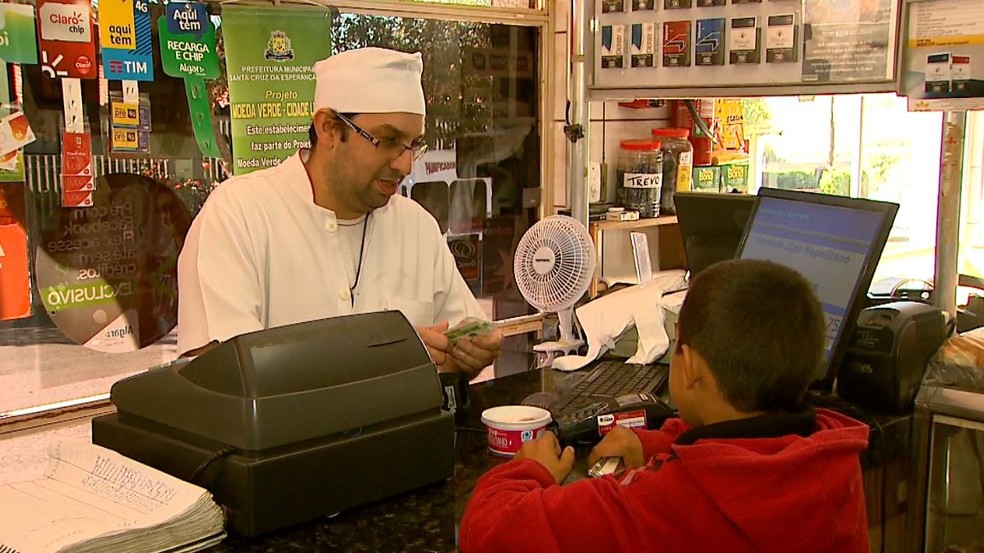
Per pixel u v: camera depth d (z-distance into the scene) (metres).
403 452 1.32
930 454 1.73
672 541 1.07
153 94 2.46
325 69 1.86
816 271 1.79
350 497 1.26
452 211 3.24
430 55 3.09
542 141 3.46
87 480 1.26
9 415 2.30
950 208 1.94
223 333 1.77
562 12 3.38
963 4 1.84
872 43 2.01
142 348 2.55
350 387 1.27
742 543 1.05
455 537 1.22
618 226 3.28
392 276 2.08
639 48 2.46
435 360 1.74
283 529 1.21
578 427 1.59
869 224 1.72
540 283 2.38
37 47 2.24
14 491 1.24
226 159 2.63
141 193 2.48
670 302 2.14
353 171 1.87
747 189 4.00
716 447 1.07
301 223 1.96
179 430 1.27
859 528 1.13
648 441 1.43
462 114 3.22
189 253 1.89
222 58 2.58
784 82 2.18
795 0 2.13
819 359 1.17
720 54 2.29
